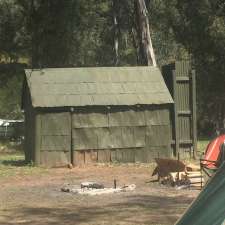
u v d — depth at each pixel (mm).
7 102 116750
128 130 48562
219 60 100875
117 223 24531
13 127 93000
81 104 47531
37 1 88812
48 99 47500
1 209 28188
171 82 51469
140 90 49656
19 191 34188
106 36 110062
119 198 30938
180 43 105875
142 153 48750
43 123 47188
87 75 50312
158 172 37031
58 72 50281
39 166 46906
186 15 98188
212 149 30484
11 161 52594
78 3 89938
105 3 102750
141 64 69438
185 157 50938
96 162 47875
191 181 34031
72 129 47594
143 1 68938
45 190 34406
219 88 106312
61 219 25562
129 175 40938
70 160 47375
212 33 93312
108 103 48000
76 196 31953
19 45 96812
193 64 103750
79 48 95812
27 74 49969
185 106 51219
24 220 25469
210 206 11445
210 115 114188
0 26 94688
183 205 28453
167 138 49312
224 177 11656
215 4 94625
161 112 49312
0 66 101750
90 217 25922
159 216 25859
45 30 88750
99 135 47969
